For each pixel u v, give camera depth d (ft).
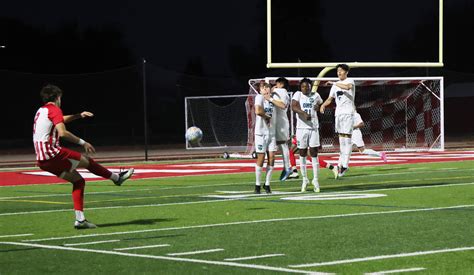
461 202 43.09
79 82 127.34
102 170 36.22
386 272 24.64
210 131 121.39
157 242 30.83
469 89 124.16
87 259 27.37
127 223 36.68
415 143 99.25
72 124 123.54
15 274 25.16
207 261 26.73
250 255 27.76
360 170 68.23
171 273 24.90
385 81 93.56
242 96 109.70
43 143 34.86
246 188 54.08
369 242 30.12
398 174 63.21
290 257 27.30
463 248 28.68
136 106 128.06
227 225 35.27
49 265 26.50
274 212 39.78
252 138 88.33
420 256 27.20
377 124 101.04
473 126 123.44
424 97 98.37
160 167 78.48
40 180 65.26
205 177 64.69
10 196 51.67
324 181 58.29
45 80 124.57
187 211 41.04
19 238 32.63
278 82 55.67
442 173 63.41
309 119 50.39
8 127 121.39
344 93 60.80
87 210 42.45
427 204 42.22
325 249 28.76
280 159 85.97
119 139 125.08
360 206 41.70
